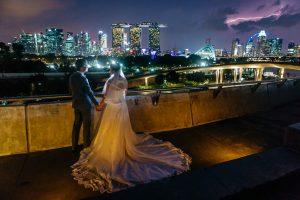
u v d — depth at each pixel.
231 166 3.68
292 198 3.13
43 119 5.30
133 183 3.89
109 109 4.48
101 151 4.50
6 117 5.05
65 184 3.97
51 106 5.39
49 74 102.12
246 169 3.62
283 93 9.65
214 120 7.36
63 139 5.45
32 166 4.55
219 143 5.68
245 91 8.23
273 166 3.70
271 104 9.08
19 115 5.14
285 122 7.29
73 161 4.76
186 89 6.66
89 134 5.17
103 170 4.21
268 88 9.02
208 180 3.34
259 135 6.21
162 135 6.14
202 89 7.23
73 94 4.94
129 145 4.65
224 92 7.67
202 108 7.14
